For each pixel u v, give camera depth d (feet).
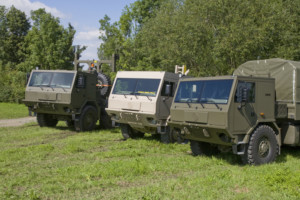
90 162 27.14
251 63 32.40
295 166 26.08
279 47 65.57
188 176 22.98
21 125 53.67
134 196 18.49
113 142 37.81
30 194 18.60
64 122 57.98
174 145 35.50
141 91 36.99
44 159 28.48
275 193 19.49
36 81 47.47
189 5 77.10
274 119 27.71
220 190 20.07
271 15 65.26
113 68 56.44
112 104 38.83
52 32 122.72
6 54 182.60
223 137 26.68
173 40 75.92
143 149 32.96
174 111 28.99
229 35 62.95
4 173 23.71
